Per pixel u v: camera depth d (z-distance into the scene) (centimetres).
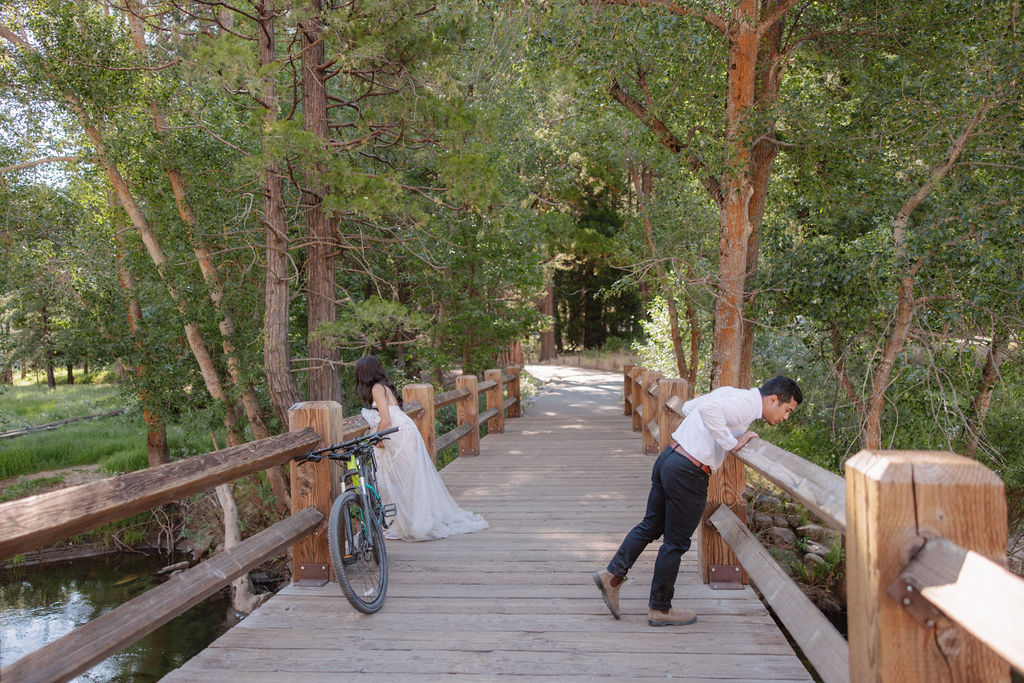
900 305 1102
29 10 1252
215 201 1439
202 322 1472
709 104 1246
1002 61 984
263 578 1279
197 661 354
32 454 1878
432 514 591
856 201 1231
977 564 141
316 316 1305
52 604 1220
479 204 1132
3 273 1480
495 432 1315
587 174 2352
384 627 396
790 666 339
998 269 1009
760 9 1223
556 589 458
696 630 383
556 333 4684
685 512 375
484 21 1178
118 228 1536
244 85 1013
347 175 1003
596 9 1069
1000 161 1054
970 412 1245
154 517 1593
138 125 1343
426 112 1141
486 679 332
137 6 1268
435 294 1658
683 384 621
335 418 465
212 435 1730
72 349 1617
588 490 794
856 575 180
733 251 1211
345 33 1094
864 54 1299
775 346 1702
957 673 164
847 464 186
